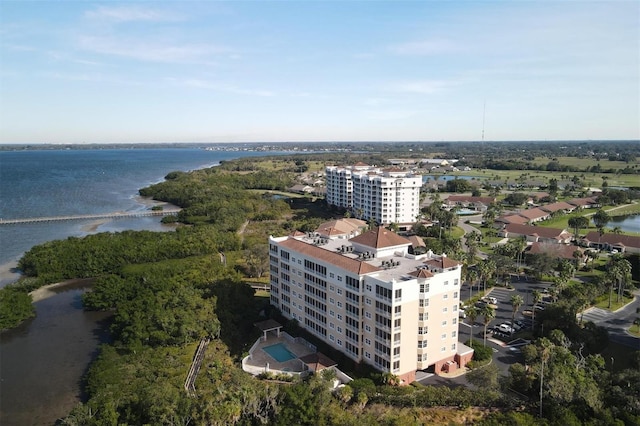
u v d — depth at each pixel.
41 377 104.62
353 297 101.19
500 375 97.31
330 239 134.75
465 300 146.88
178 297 128.75
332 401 84.06
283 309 131.75
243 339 120.38
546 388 83.31
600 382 86.38
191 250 194.62
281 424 76.88
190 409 78.06
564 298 127.12
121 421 80.19
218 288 137.12
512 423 75.81
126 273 158.50
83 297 142.88
